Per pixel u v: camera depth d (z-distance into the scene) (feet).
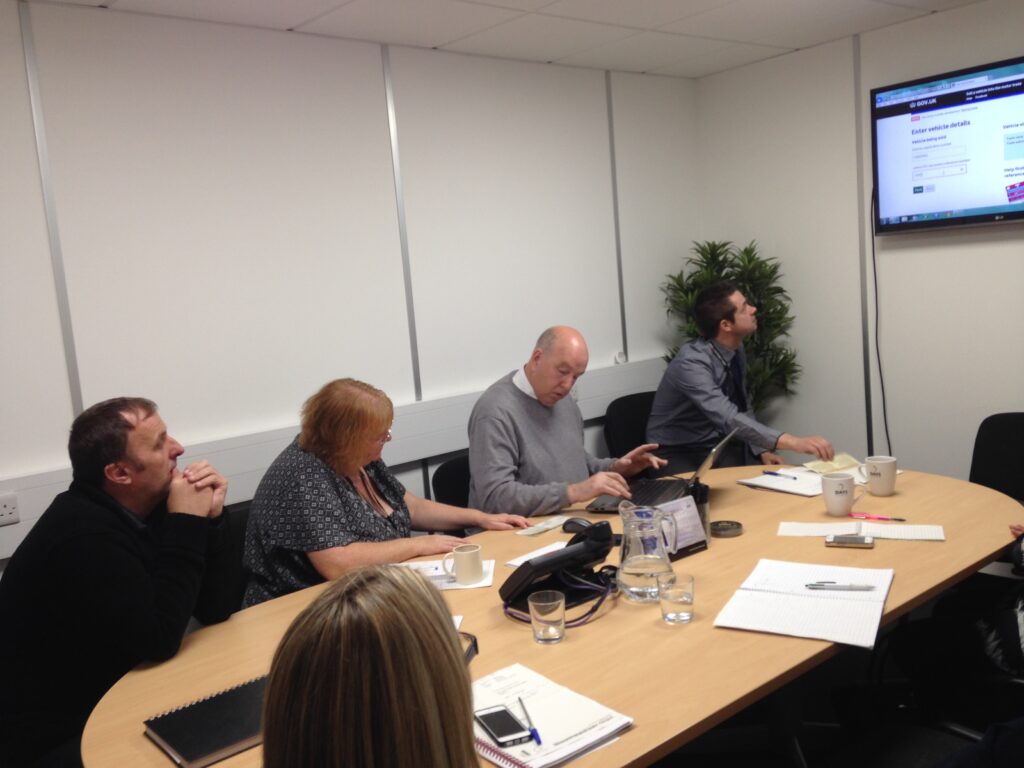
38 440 9.30
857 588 5.68
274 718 2.20
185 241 10.26
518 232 13.60
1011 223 12.07
